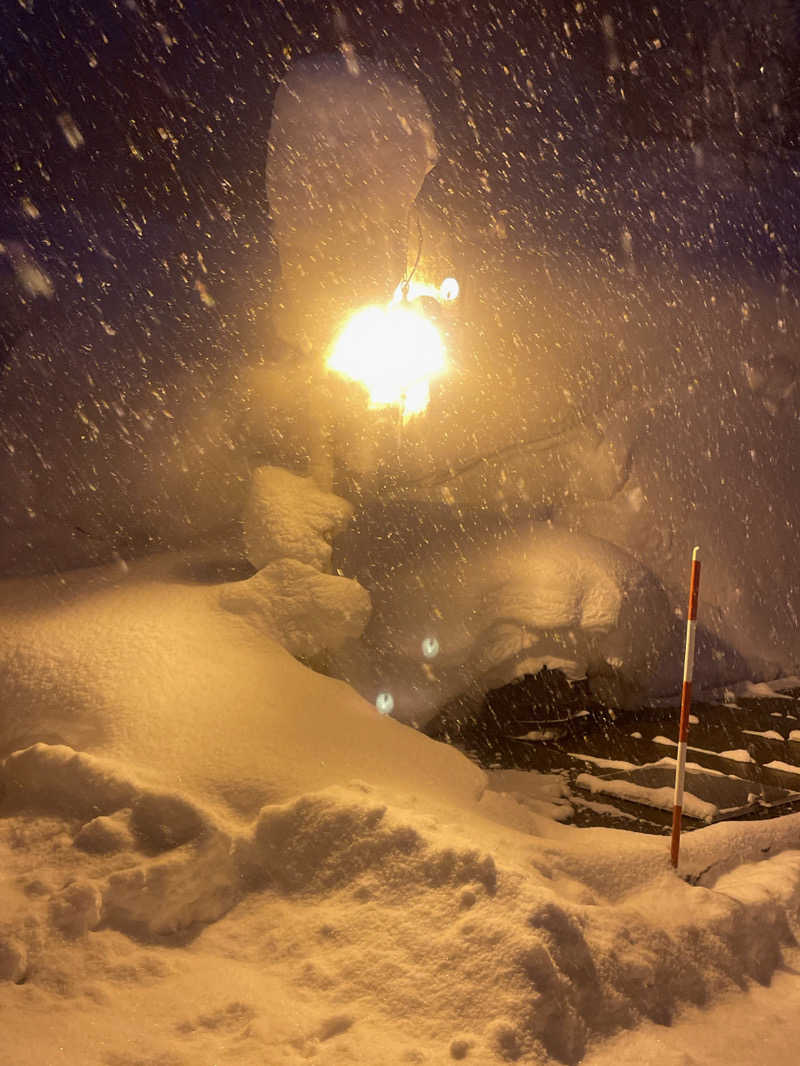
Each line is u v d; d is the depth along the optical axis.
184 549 6.61
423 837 3.85
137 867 3.69
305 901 3.80
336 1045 3.12
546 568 6.23
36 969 3.34
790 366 7.64
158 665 4.98
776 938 4.11
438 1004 3.30
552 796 5.55
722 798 5.48
